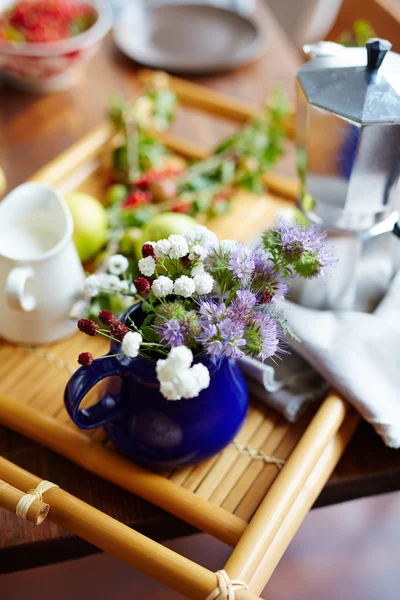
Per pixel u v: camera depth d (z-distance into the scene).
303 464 0.57
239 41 1.02
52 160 0.85
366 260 0.64
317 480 0.58
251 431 0.62
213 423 0.56
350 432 0.61
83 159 0.82
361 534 0.86
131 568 0.81
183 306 0.52
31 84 0.92
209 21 1.04
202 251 0.50
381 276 0.66
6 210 0.66
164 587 0.80
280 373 0.64
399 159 0.58
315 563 0.83
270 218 0.78
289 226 0.52
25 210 0.67
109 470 0.59
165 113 0.85
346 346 0.62
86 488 0.60
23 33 0.90
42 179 0.78
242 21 1.03
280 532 0.55
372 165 0.59
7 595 0.80
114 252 0.73
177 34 1.03
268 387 0.62
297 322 0.63
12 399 0.62
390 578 0.83
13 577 0.80
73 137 0.88
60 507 0.54
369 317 0.64
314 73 0.59
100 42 1.02
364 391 0.60
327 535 0.85
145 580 0.80
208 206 0.78
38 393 0.64
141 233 0.72
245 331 0.50
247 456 0.61
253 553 0.53
